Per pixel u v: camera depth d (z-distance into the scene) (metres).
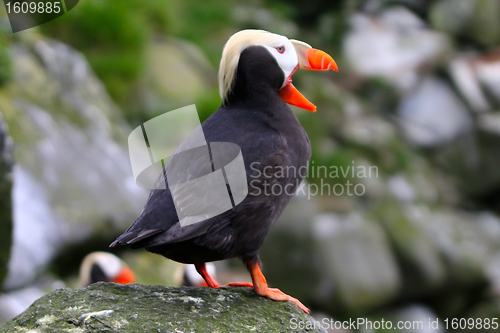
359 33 20.48
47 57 12.51
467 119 18.64
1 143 7.06
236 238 4.46
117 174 11.77
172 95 14.63
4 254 7.90
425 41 20.31
